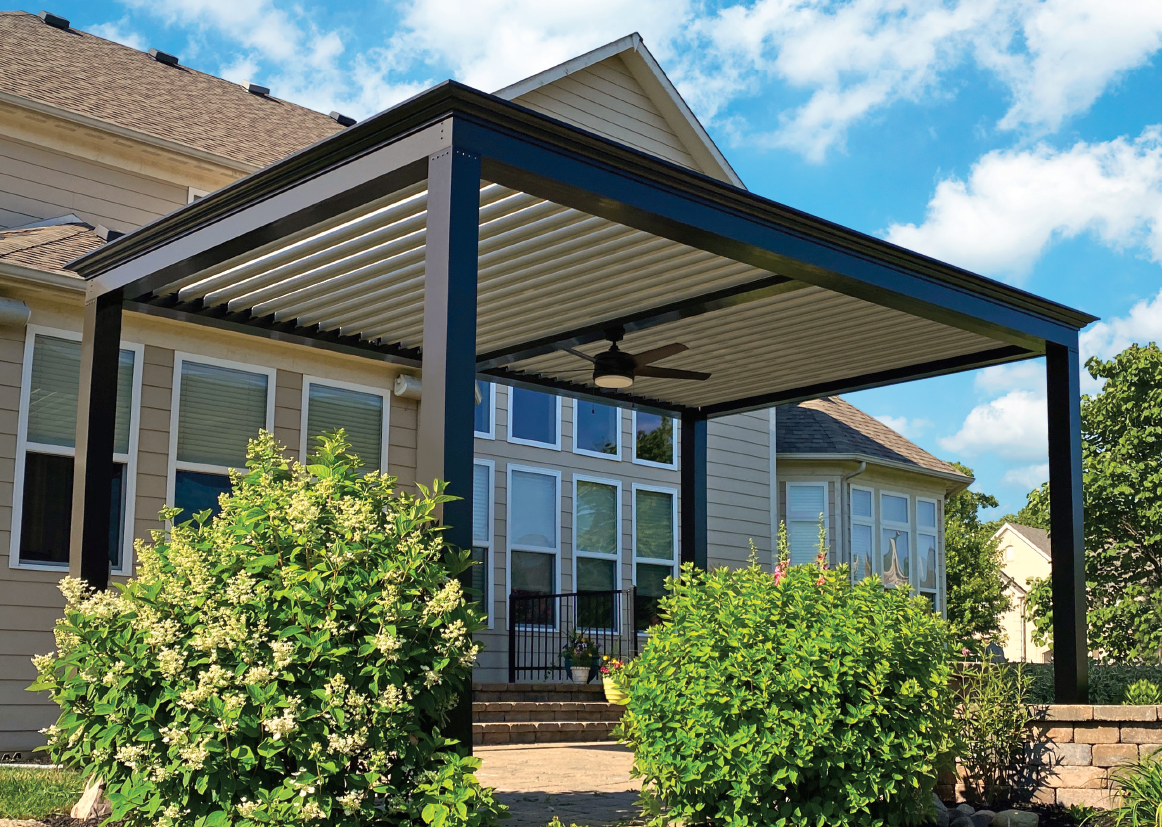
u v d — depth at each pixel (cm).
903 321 763
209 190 1120
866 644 515
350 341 794
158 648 416
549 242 600
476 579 1272
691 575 581
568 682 1205
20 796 545
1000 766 676
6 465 835
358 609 395
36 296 852
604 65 1407
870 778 502
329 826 381
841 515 1811
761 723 500
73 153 1033
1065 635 736
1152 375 1909
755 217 570
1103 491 1886
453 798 377
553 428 1392
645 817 570
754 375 925
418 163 455
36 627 835
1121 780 618
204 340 971
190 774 388
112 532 898
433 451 420
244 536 426
